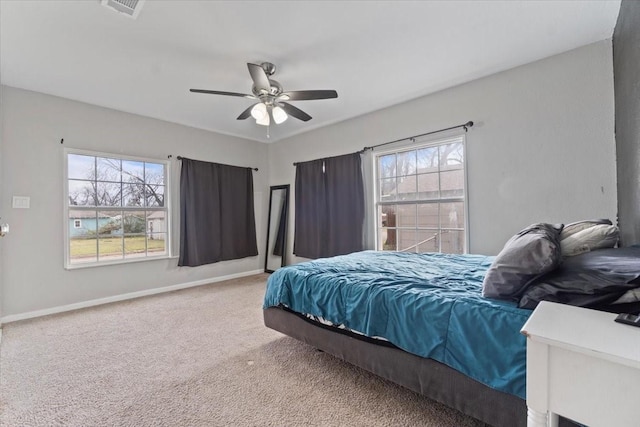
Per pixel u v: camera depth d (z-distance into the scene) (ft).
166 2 6.25
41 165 10.39
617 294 3.29
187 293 12.91
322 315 6.31
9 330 8.82
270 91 8.53
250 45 7.91
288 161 16.88
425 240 11.62
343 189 13.76
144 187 13.06
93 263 11.39
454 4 6.49
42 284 10.31
